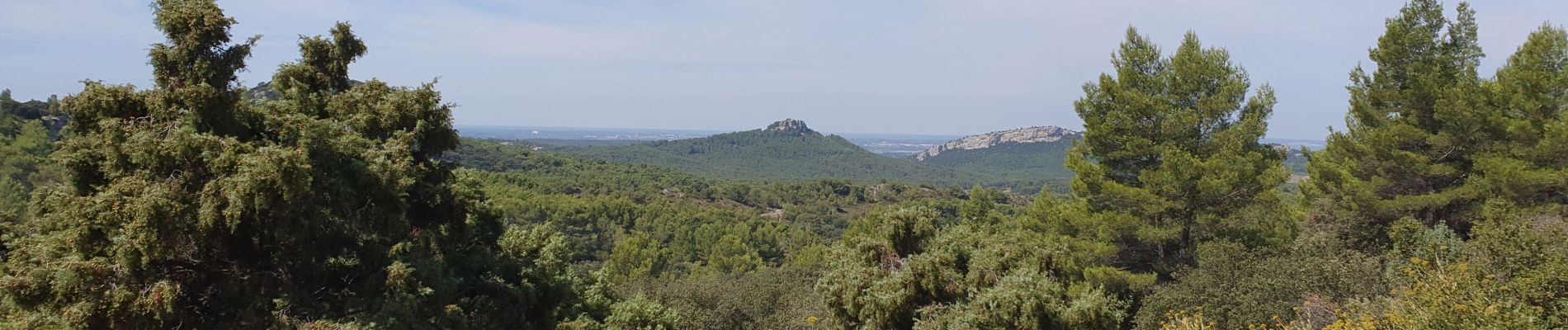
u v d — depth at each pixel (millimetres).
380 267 11844
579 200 77625
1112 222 17969
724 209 98625
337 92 14062
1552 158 16250
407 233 12680
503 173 91688
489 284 13867
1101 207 19516
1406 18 18688
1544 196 16766
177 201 9047
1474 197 16953
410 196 12656
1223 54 18562
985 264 15344
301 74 13438
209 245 10070
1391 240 17219
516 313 13914
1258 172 17688
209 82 10859
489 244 15133
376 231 11930
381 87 13641
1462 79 17828
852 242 18375
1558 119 16812
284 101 12664
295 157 9250
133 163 9695
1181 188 17438
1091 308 12633
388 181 10992
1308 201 21547
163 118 10094
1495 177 15977
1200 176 17125
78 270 8680
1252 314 10547
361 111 13062
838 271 17000
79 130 10578
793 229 89500
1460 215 17516
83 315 8500
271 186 9094
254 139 10828
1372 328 8484
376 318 10242
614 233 72250
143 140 9148
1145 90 18953
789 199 116625
